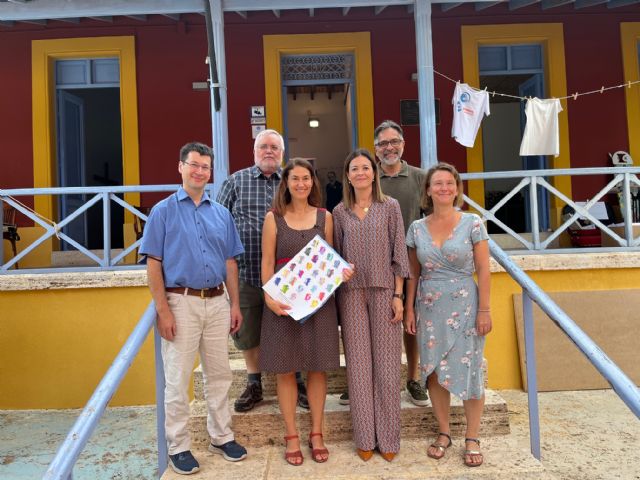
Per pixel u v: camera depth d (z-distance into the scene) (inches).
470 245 99.8
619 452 121.6
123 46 267.1
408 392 119.2
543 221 280.8
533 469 96.0
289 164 101.5
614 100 271.0
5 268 178.9
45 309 169.8
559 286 170.9
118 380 79.0
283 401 101.7
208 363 102.9
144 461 127.3
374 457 101.7
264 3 193.8
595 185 269.4
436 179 100.9
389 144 116.0
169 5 192.2
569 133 270.7
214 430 105.0
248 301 115.3
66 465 63.2
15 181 266.2
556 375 166.6
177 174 268.2
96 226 353.1
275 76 267.0
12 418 161.0
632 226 195.3
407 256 101.9
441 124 270.7
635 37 270.7
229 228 106.6
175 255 98.0
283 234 101.7
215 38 191.9
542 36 269.4
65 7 192.7
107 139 357.7
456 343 98.7
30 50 266.7
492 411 112.4
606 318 168.7
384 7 262.7
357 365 99.8
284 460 102.3
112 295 169.9
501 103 386.0
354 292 100.7
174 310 98.1
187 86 268.5
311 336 98.3
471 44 268.7
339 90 346.9
